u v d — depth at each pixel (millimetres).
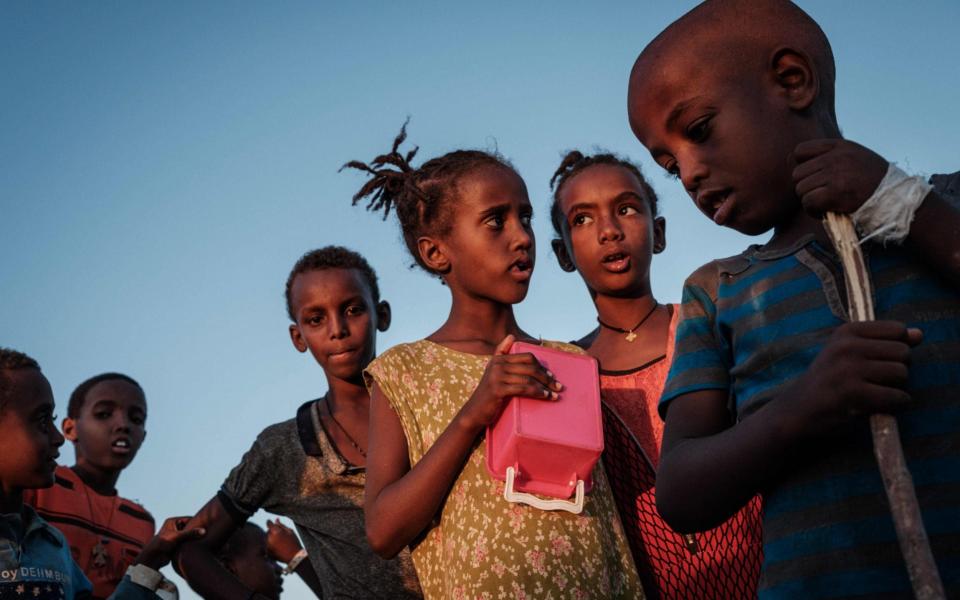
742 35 2512
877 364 2035
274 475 5250
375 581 4836
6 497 4887
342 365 5293
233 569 6469
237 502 5309
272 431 5348
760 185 2475
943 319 2266
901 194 2150
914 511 1967
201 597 5301
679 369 2625
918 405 2209
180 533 5375
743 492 2268
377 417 3641
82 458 6926
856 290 2160
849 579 2162
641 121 2604
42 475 4945
